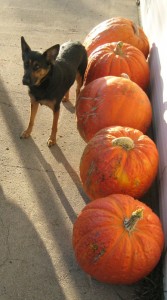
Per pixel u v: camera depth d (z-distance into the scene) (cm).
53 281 171
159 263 176
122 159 179
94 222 162
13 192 201
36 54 209
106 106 205
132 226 160
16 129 233
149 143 187
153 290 169
